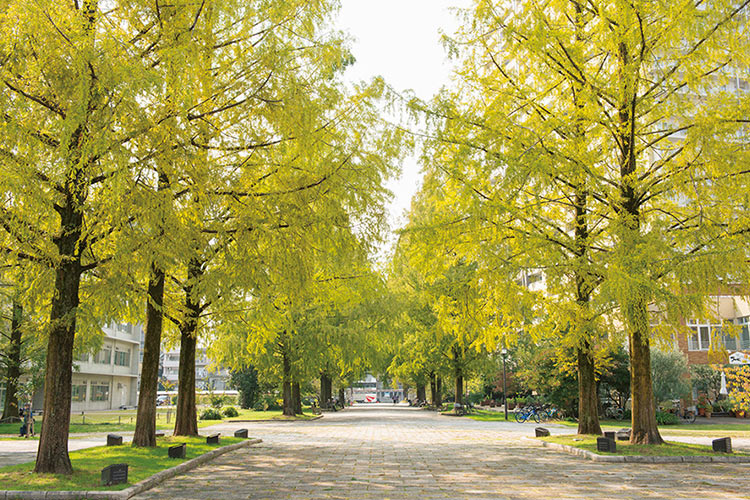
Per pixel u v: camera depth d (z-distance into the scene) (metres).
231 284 12.57
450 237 15.98
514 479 11.36
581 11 17.33
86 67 9.54
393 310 34.03
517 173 13.96
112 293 11.20
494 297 17.44
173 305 17.34
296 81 12.24
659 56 14.85
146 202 10.29
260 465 13.80
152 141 10.46
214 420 38.19
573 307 16.36
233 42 12.45
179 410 19.75
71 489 9.42
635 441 15.98
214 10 11.45
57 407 11.12
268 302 13.80
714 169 13.92
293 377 39.22
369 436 23.66
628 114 15.76
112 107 9.92
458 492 9.82
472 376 44.34
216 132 12.22
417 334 43.00
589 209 17.44
